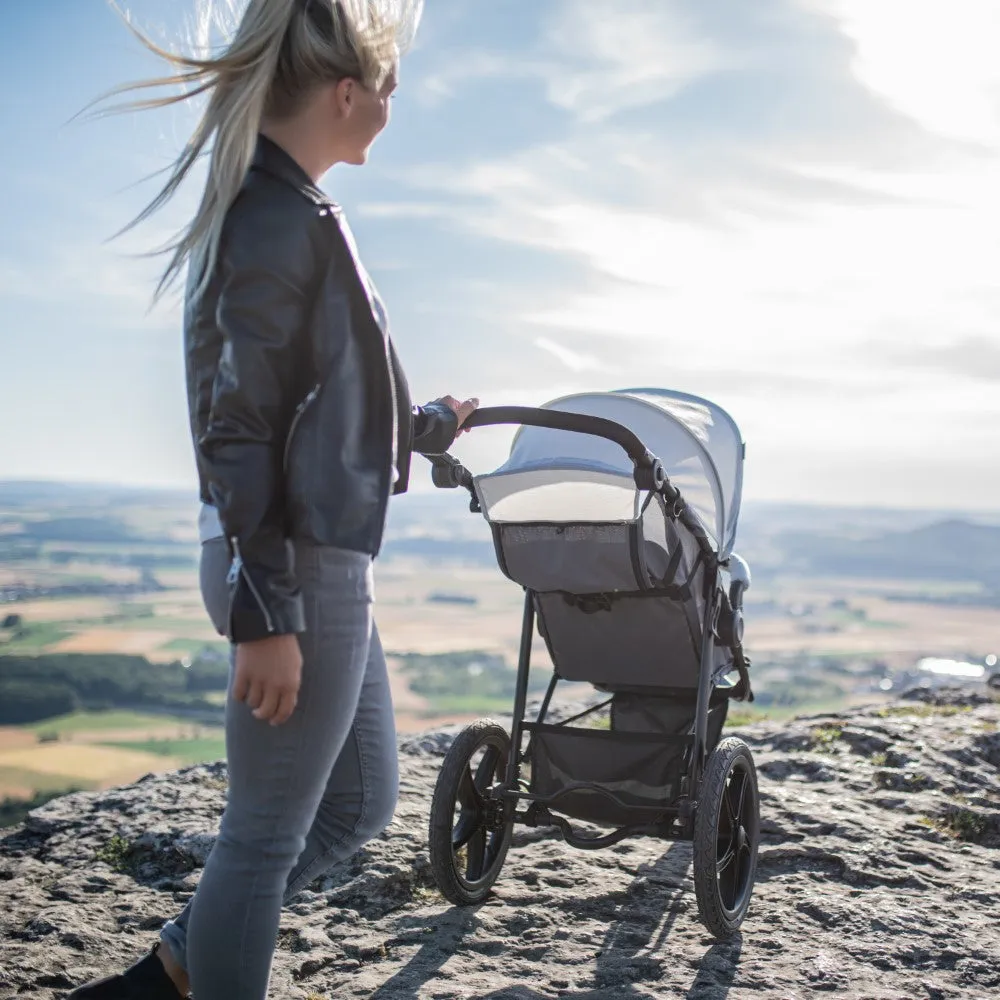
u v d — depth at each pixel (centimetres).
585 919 313
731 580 351
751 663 356
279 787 167
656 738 323
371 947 292
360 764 195
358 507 162
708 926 291
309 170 172
